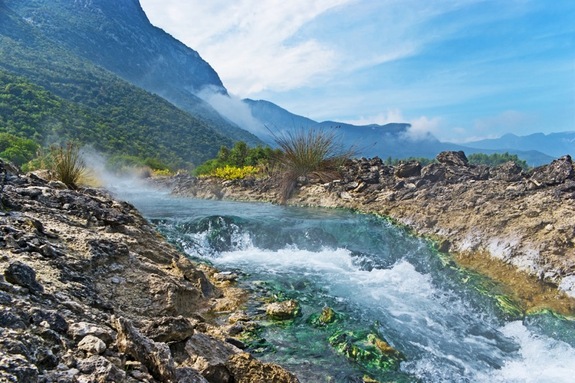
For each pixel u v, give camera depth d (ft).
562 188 26.58
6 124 187.93
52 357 7.42
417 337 16.31
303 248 28.76
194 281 19.30
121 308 13.57
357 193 39.11
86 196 23.21
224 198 48.24
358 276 23.21
